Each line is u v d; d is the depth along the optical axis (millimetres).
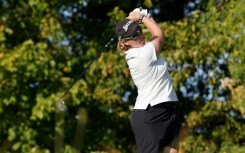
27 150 36062
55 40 37000
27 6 37906
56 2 37312
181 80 35219
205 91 37688
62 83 36375
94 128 37812
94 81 36875
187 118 36219
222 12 35000
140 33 18641
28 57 35438
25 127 36344
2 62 35031
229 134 36375
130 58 18391
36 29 37781
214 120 36969
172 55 34906
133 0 38562
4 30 36000
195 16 35219
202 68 36156
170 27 35781
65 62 37188
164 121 18203
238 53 33875
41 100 35562
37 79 35969
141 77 18312
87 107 37188
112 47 36938
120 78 36281
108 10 39531
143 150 18234
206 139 36875
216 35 34406
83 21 38969
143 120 18172
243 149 34656
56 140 22484
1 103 35344
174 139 18438
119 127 38406
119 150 38062
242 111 33719
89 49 37125
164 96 18234
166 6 39750
